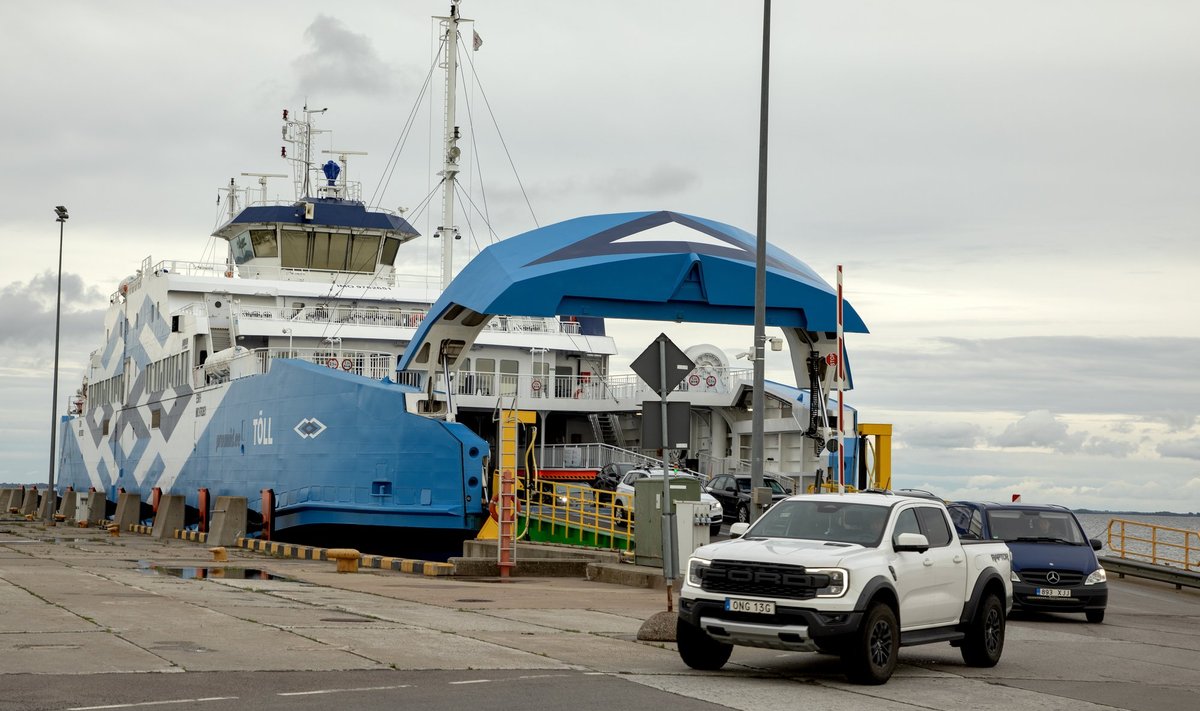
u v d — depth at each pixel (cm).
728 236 2800
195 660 1132
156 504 5038
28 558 2792
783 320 2714
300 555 3175
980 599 1375
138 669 1069
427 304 4819
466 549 3030
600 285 2530
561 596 2070
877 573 1207
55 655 1129
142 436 5403
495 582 2411
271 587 2031
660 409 1486
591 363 4584
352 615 1609
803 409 3841
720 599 1209
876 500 1327
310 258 4997
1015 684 1265
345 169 5272
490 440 4428
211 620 1460
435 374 3136
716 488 3850
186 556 3142
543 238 2722
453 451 3069
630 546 2836
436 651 1277
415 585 2231
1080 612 2198
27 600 1627
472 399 4069
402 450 3142
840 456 2356
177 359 4903
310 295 4703
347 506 3256
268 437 3806
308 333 4312
